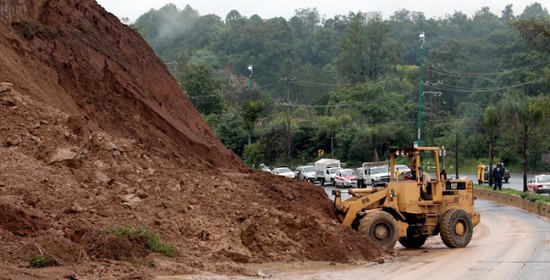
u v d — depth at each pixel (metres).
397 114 82.81
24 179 16.27
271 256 17.39
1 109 18.53
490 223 29.36
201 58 122.62
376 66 98.50
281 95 107.25
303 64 118.00
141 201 17.56
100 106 23.08
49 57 23.02
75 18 26.78
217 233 17.36
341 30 149.75
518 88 79.31
